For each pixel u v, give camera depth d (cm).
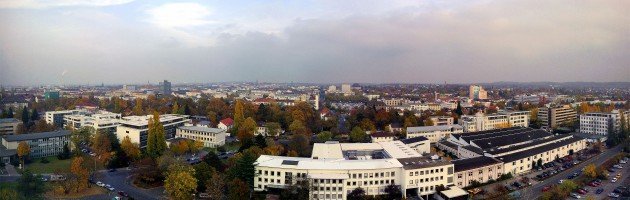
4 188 19275
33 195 19638
